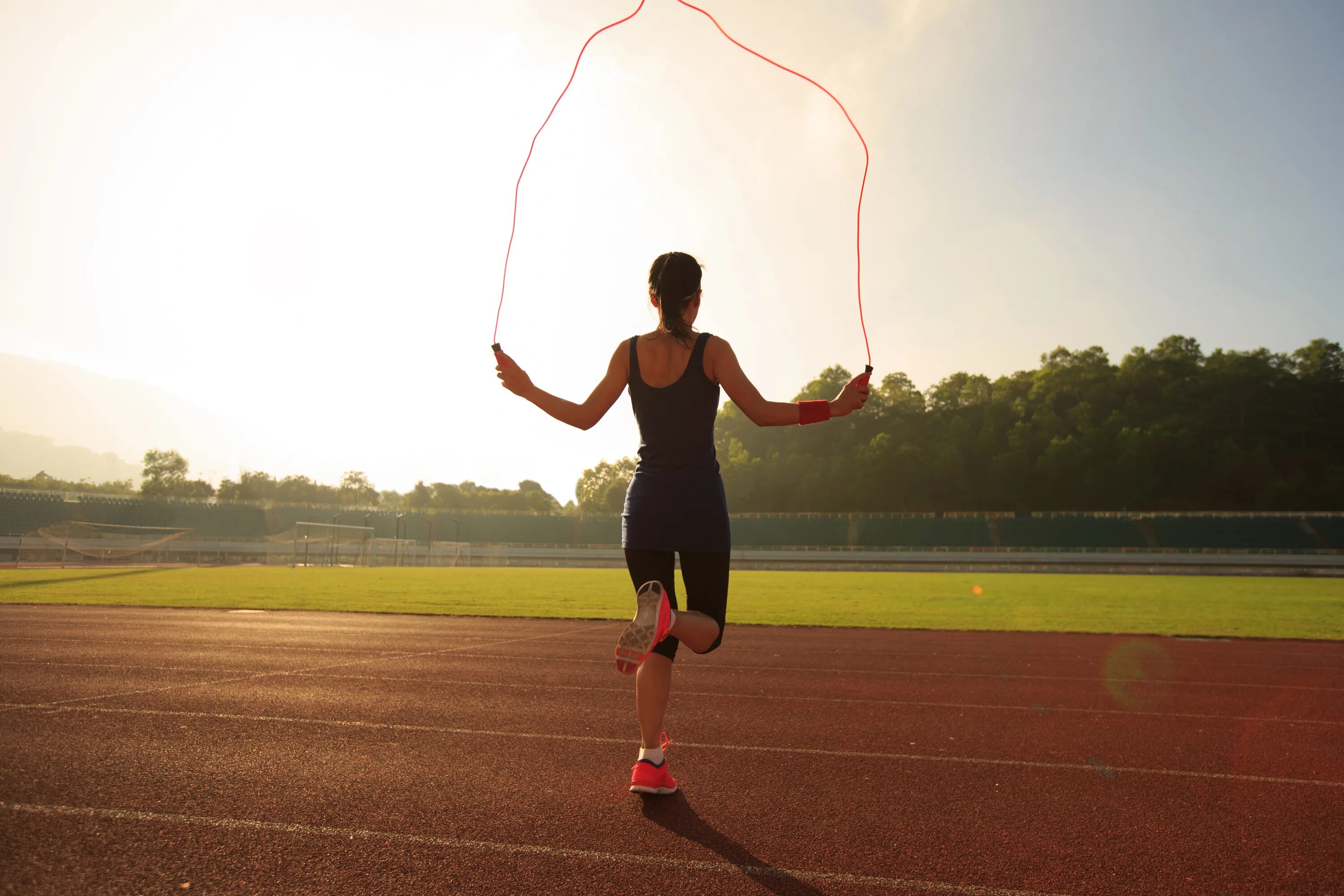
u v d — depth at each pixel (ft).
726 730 14.08
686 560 9.45
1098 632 37.17
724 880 7.18
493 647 26.45
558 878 7.12
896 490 318.04
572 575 115.24
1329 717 16.15
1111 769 11.64
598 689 17.93
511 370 9.51
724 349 9.38
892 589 85.51
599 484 389.39
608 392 9.59
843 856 7.89
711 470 9.36
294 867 7.23
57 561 139.64
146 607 41.01
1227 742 13.61
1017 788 10.55
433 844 7.93
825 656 26.48
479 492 411.13
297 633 29.37
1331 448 317.83
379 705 15.47
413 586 71.77
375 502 403.95
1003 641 32.73
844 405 9.51
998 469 315.17
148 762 10.73
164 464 379.14
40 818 8.32
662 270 9.58
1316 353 330.13
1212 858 8.04
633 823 8.72
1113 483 302.45
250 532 232.73
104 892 6.58
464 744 12.36
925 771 11.41
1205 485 305.53
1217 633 36.88
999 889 7.15
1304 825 9.13
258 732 12.78
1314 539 219.41
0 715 13.57
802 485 320.29
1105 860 7.94
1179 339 349.41
